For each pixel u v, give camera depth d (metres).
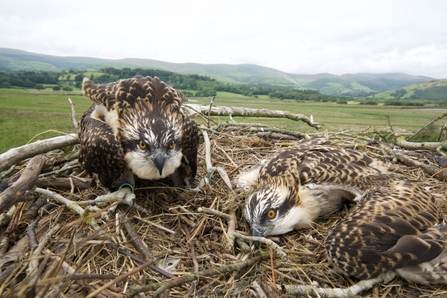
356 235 0.28
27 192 0.33
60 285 0.24
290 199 0.35
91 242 0.31
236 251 0.33
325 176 0.37
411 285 0.28
